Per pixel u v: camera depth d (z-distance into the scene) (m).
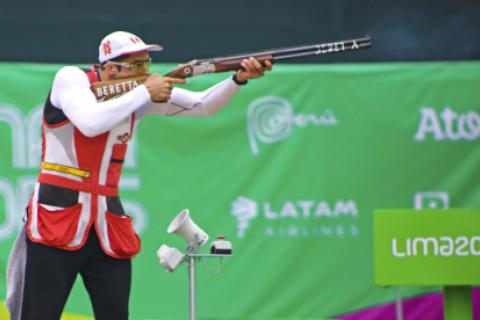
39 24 21.80
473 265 17.97
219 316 21.50
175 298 21.39
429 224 18.05
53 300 12.79
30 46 21.80
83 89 12.48
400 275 18.05
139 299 21.31
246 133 21.83
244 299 21.58
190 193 21.64
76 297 21.11
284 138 21.89
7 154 21.17
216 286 21.50
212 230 21.64
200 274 21.47
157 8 22.11
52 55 21.81
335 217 21.89
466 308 18.47
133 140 21.53
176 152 21.64
